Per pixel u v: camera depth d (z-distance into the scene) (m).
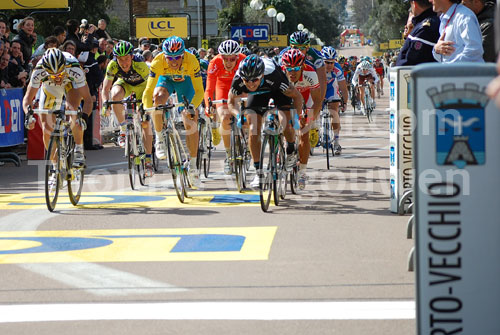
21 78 29.67
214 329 8.47
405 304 9.26
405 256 11.92
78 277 10.93
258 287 10.15
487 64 6.28
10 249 13.05
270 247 12.75
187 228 14.71
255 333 8.30
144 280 10.67
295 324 8.57
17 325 8.77
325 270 11.05
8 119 27.66
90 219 16.00
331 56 27.27
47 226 15.30
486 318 6.40
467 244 6.37
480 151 6.30
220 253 12.34
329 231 14.12
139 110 20.50
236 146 19.95
